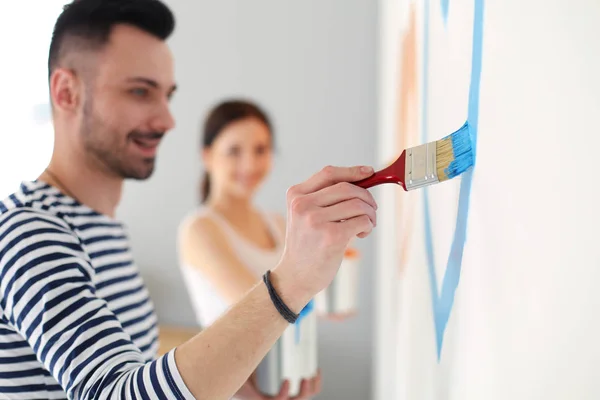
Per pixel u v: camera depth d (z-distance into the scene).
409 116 1.04
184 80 2.51
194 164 2.55
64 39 0.86
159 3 0.90
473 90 0.50
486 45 0.47
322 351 2.55
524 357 0.38
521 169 0.38
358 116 2.44
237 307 0.59
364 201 0.56
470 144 0.51
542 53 0.35
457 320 0.57
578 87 0.31
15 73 2.64
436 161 0.53
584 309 0.30
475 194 0.50
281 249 1.90
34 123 2.67
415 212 0.95
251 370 0.58
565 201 0.32
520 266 0.38
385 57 1.89
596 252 0.29
